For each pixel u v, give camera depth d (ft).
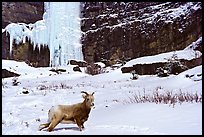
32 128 44.52
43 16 202.39
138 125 43.78
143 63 147.02
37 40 192.03
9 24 192.65
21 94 100.58
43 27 193.47
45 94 98.07
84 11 203.51
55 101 83.46
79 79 148.97
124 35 184.55
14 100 86.63
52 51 190.19
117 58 184.14
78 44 197.67
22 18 198.18
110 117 52.39
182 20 165.58
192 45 152.15
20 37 191.21
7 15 193.47
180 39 163.63
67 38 193.26
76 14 201.16
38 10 202.80
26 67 182.29
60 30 192.75
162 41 169.89
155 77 130.62
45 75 171.22
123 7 191.11
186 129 39.09
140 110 54.44
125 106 61.52
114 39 188.14
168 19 170.30
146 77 135.74
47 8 198.08
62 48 190.29
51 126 41.01
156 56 152.66
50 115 41.91
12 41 189.16
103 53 190.39
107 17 194.49
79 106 41.83
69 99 86.43
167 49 167.22
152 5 180.75
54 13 193.47
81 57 196.13
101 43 192.34
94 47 194.29
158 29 172.35
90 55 194.90
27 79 158.40
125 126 43.11
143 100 65.67
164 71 128.77
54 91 105.91
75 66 184.14
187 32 161.99
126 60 180.55
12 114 62.85
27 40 192.24
